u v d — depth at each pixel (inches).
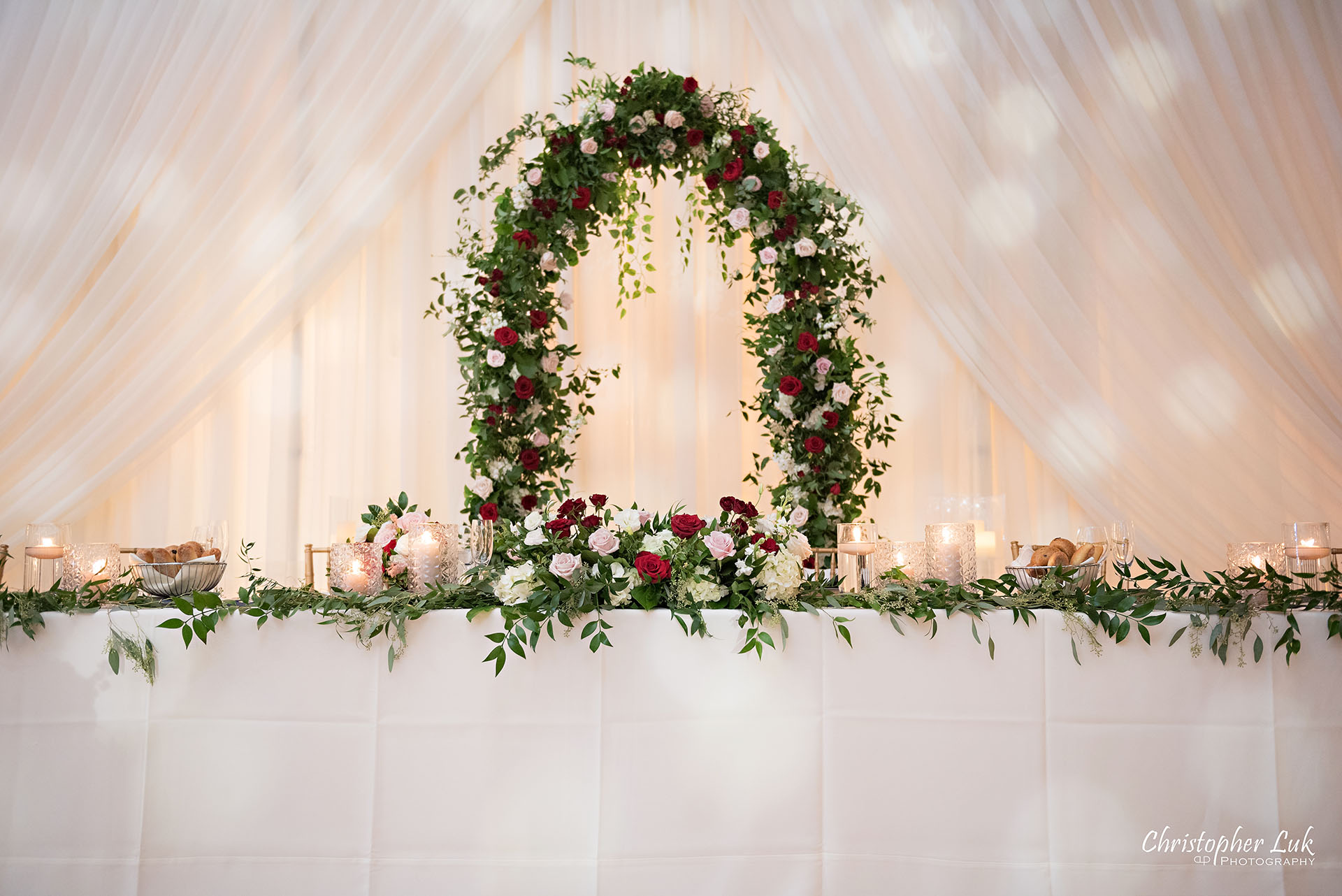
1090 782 70.9
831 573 92.7
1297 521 122.8
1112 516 123.4
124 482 123.4
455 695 71.3
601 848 70.3
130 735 70.4
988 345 125.7
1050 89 127.1
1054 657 72.0
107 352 121.0
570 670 71.7
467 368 110.6
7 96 121.0
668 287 131.4
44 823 69.5
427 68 130.1
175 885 69.6
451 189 131.2
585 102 116.3
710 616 72.6
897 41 129.8
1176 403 124.3
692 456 128.4
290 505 127.0
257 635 71.4
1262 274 124.2
